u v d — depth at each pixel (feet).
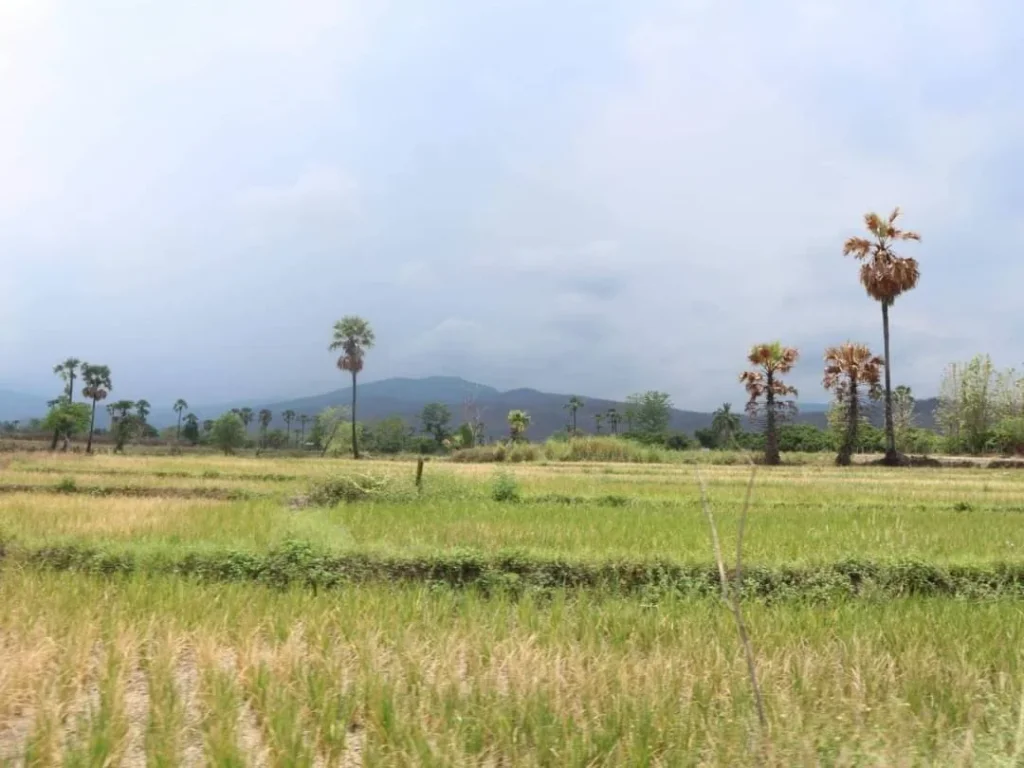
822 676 17.46
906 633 21.30
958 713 15.55
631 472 89.10
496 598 27.04
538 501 55.01
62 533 37.42
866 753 13.02
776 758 12.96
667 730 14.29
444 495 56.75
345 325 190.90
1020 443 143.33
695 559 31.83
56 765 13.30
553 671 16.99
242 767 12.82
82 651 18.38
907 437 165.07
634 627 21.80
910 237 121.70
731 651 19.25
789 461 128.06
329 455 198.90
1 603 23.20
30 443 209.77
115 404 252.83
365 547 33.53
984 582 31.12
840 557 32.22
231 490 65.57
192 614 22.22
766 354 125.90
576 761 13.07
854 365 124.26
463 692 16.30
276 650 18.86
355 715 15.80
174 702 15.28
